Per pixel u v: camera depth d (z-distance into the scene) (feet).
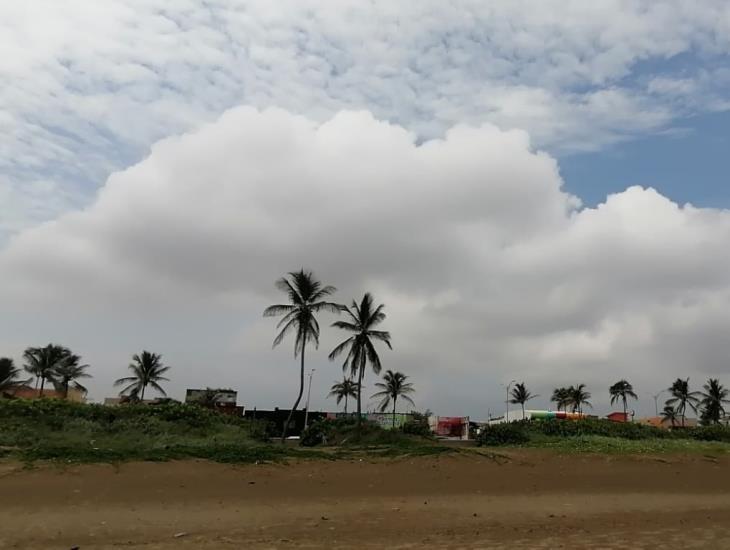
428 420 253.44
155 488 48.16
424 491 53.72
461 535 36.76
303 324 131.64
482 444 110.73
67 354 196.54
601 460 72.13
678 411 287.28
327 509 44.80
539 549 33.09
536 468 66.39
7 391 178.29
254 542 33.50
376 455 69.15
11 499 42.45
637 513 47.34
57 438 78.43
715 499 56.49
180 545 32.50
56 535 34.50
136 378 206.49
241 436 101.65
